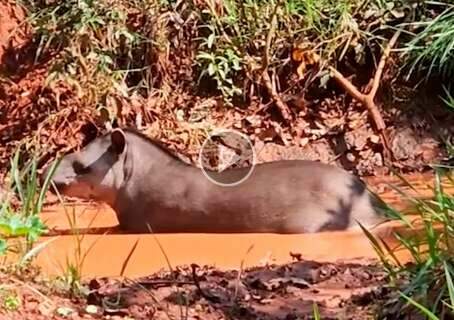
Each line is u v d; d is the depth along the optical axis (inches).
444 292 168.4
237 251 265.6
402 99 424.5
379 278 209.6
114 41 435.5
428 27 410.3
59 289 184.7
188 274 216.4
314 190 296.0
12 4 462.3
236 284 203.9
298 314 182.5
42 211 330.3
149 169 316.2
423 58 420.5
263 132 417.7
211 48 434.3
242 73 431.8
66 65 425.4
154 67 435.2
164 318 175.0
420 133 416.8
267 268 226.2
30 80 432.1
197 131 413.7
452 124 418.3
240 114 425.4
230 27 439.8
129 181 315.6
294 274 216.1
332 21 434.3
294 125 419.8
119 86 419.5
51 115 409.4
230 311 183.0
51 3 461.1
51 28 443.8
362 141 411.8
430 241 177.5
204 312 180.9
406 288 177.2
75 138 404.8
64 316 166.6
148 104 422.9
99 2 442.9
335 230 289.1
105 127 407.2
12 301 166.1
